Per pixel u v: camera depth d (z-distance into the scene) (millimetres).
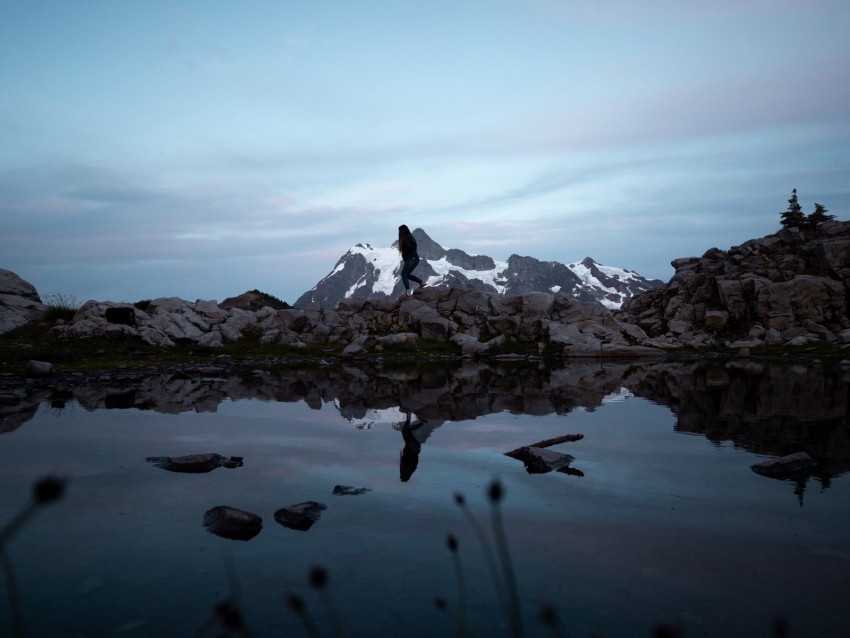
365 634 2605
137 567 3352
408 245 21984
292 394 12031
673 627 1138
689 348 32750
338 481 5152
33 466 5602
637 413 9312
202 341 24562
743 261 47719
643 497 4660
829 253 43469
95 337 21578
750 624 2684
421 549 3605
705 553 3520
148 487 4941
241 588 3092
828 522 4055
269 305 40719
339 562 3416
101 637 2598
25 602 2934
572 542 3699
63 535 3842
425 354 28250
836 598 2939
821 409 9664
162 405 10078
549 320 33156
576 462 5859
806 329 38250
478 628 2656
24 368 15695
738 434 7383
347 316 32031
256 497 4672
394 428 7883
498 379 16109
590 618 2738
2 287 24703
